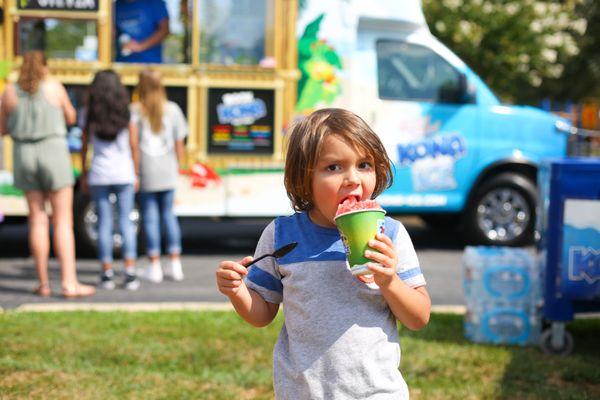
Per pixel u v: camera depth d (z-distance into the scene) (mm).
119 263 8859
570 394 4602
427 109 9453
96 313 6254
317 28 9117
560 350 5500
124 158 7465
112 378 4723
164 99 7648
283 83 9039
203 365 5047
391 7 9289
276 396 2740
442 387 4723
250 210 9039
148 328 5805
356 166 2660
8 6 8555
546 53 16797
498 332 5762
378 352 2633
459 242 10727
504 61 15641
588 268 5406
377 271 2484
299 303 2678
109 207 7539
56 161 6961
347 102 9227
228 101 8961
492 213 9836
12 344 5332
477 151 9625
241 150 9000
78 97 8727
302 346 2668
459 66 9570
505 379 4891
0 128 7008
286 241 2779
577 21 16734
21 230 11203
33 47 8648
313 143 2652
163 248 9906
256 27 8992
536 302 5746
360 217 2480
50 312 6246
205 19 8891
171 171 7766
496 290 5758
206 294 7395
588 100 18406
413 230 11742
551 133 9852
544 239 5629
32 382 4621
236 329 5816
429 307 2701
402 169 9344
